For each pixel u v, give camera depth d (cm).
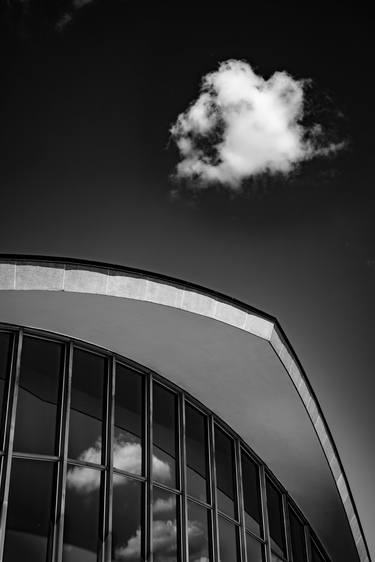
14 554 1380
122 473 1631
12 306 1548
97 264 1571
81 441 1594
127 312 1642
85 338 1705
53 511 1469
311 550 2262
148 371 1841
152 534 1633
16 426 1504
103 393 1708
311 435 2016
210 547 1802
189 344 1778
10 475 1446
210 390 1928
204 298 1689
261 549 1988
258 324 1758
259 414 1992
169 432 1834
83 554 1478
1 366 1558
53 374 1628
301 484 2175
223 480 1953
